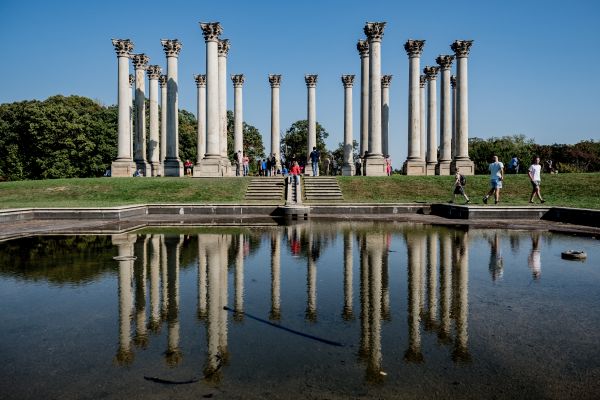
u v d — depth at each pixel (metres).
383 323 6.04
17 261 10.34
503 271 9.32
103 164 67.00
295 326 5.92
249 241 13.70
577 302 7.06
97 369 4.61
